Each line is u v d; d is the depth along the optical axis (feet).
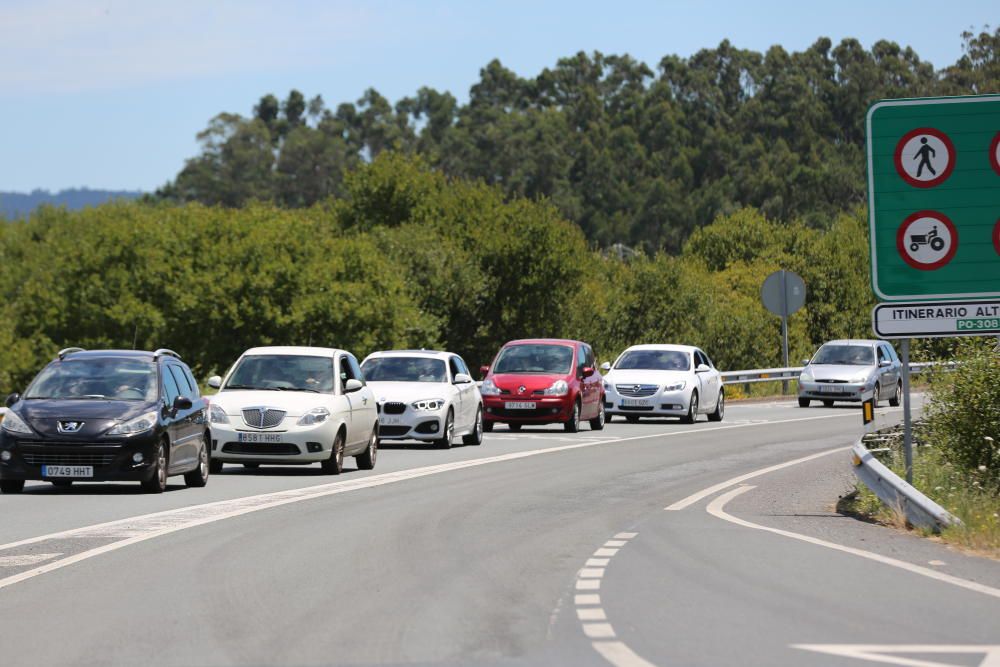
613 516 147.64
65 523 138.51
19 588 99.55
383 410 247.70
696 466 214.28
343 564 111.86
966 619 86.89
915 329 146.10
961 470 158.30
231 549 120.16
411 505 157.38
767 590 98.48
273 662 75.31
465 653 77.41
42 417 167.32
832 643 79.41
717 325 525.75
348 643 80.33
